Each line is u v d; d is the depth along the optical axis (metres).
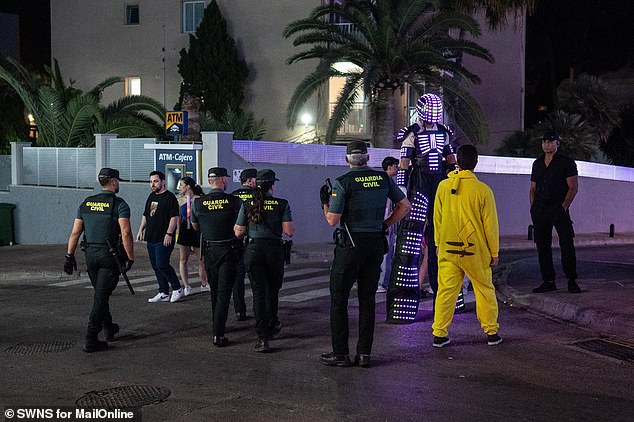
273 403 6.19
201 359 7.71
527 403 6.17
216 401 6.26
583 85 31.42
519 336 8.55
